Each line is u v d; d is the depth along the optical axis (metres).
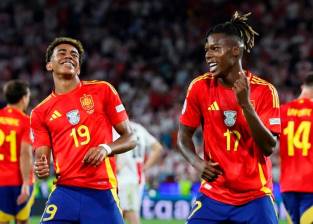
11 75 69.31
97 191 15.81
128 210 26.48
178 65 67.94
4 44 73.50
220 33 15.12
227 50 15.00
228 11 74.81
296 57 66.25
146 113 59.56
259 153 15.10
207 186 15.39
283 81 63.25
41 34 74.94
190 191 41.88
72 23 76.00
